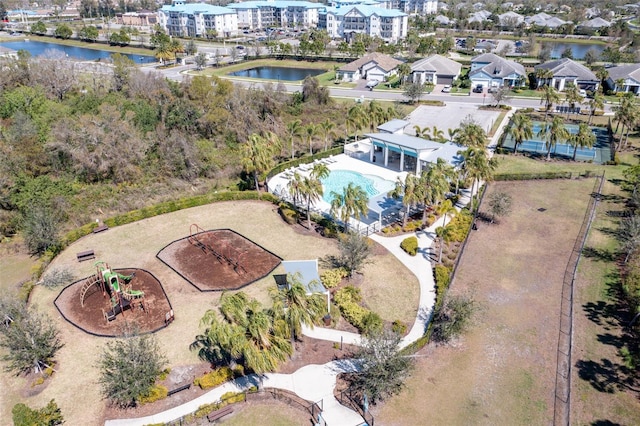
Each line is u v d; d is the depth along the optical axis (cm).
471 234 5412
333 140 8669
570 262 4819
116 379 3070
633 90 11256
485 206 6075
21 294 4366
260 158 6172
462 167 5897
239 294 3288
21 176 5778
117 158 6444
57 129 6675
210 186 6781
